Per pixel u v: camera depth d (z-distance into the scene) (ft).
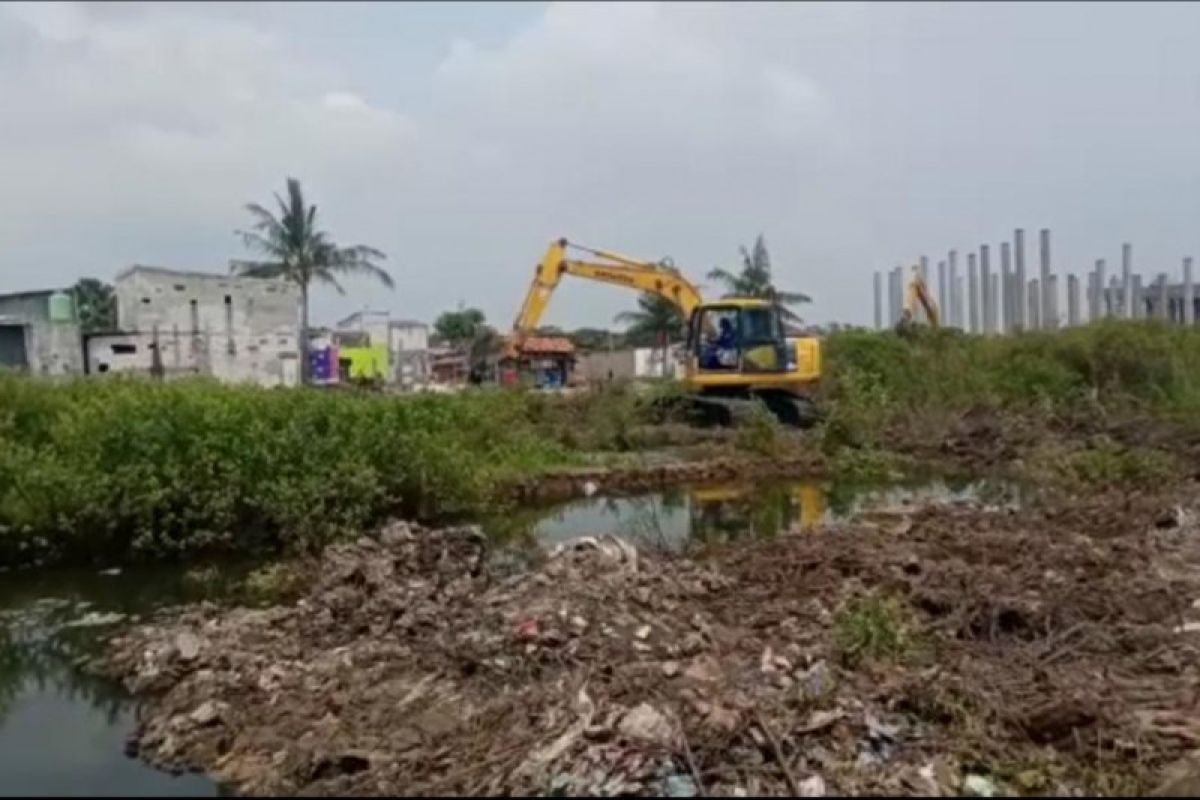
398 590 27.91
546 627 23.11
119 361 118.93
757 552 34.68
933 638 23.72
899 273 148.87
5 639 27.99
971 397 82.64
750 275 133.39
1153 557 32.48
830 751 17.01
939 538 35.27
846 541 34.94
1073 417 74.23
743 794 15.44
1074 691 19.67
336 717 19.54
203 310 126.72
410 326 185.98
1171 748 17.69
